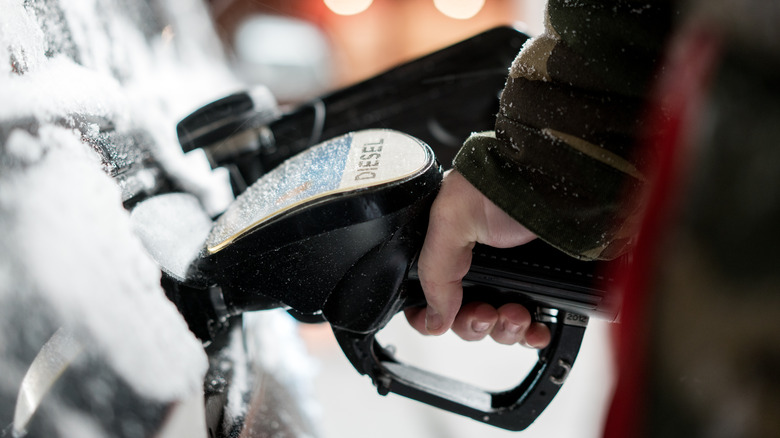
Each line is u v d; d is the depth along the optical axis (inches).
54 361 13.6
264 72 87.6
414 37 202.4
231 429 17.7
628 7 17.7
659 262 13.5
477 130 34.2
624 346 14.0
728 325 12.9
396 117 33.2
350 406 46.6
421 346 54.9
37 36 17.7
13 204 14.0
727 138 12.8
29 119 15.2
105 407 14.1
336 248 17.7
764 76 12.4
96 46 21.8
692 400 13.2
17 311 13.4
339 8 187.0
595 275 19.6
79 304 14.4
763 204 12.5
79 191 15.6
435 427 45.5
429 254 19.0
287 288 18.2
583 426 44.0
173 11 32.2
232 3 44.9
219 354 19.3
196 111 25.0
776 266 12.4
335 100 32.4
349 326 19.1
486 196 18.4
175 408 15.5
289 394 24.4
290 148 30.7
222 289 19.3
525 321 20.2
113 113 19.9
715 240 12.9
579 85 18.1
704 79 13.1
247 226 17.6
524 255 19.5
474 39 32.7
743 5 12.5
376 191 17.2
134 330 15.4
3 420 12.8
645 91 17.9
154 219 18.7
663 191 13.7
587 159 18.1
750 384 12.8
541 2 135.0
